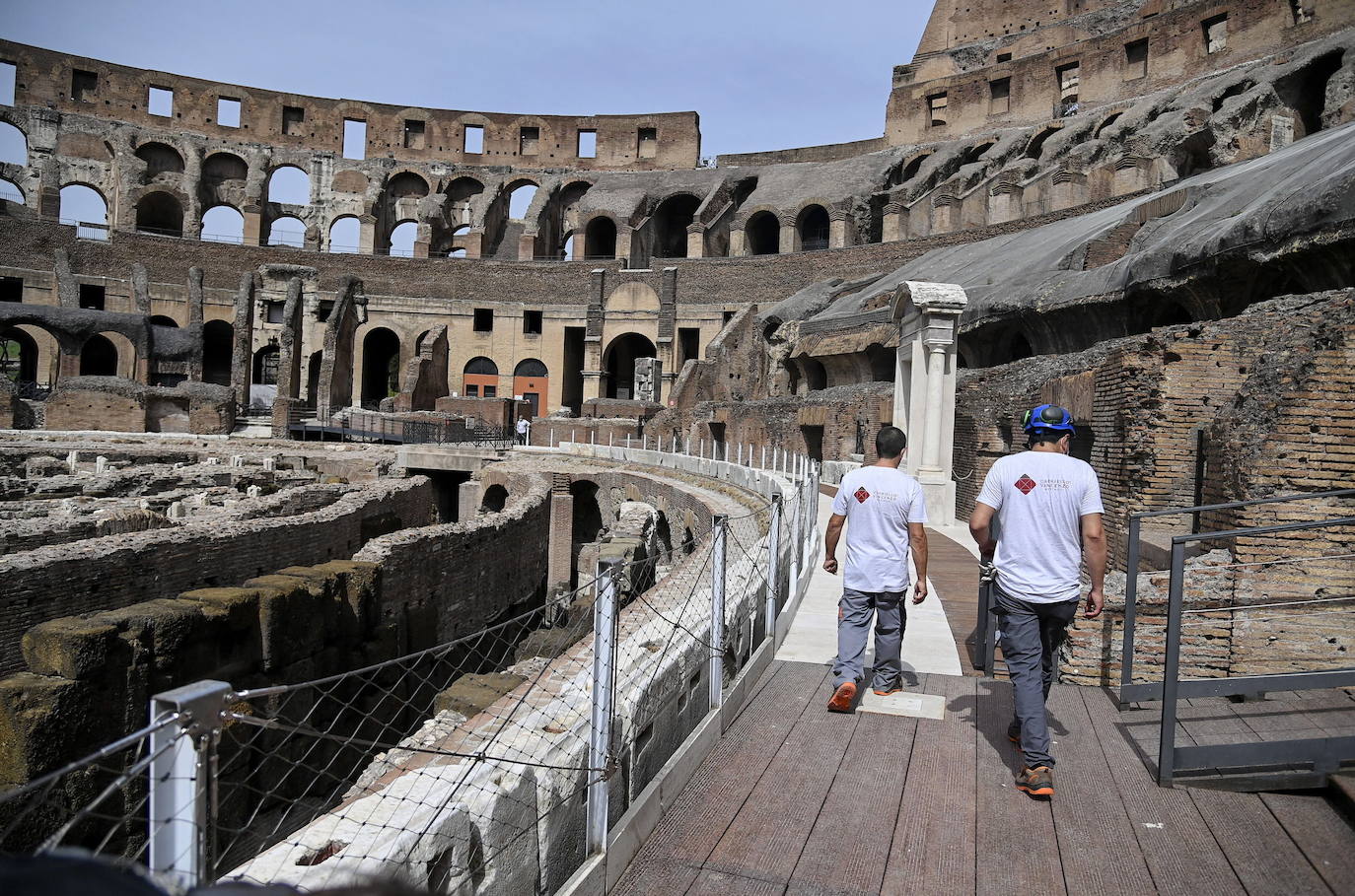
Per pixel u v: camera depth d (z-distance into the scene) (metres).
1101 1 74.06
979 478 23.53
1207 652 8.04
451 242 80.62
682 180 78.00
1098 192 49.50
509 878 4.16
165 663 10.38
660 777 5.74
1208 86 53.19
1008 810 5.79
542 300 69.69
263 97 78.94
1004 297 31.52
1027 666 6.14
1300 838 5.30
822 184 70.19
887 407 30.12
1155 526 13.41
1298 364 9.88
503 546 20.91
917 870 5.11
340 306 60.50
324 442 50.31
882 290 45.25
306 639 12.67
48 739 9.06
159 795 2.79
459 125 82.19
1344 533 8.77
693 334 69.12
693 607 7.85
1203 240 22.52
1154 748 6.66
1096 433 16.22
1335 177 19.00
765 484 21.56
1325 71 45.25
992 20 79.12
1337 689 7.37
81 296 65.25
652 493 29.83
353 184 79.81
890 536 7.67
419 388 60.03
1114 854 5.23
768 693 8.11
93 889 1.23
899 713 7.53
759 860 5.24
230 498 21.94
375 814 3.89
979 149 67.44
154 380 55.84
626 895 4.89
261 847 11.05
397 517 23.38
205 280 67.62
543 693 5.79
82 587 12.03
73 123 73.31
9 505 17.47
